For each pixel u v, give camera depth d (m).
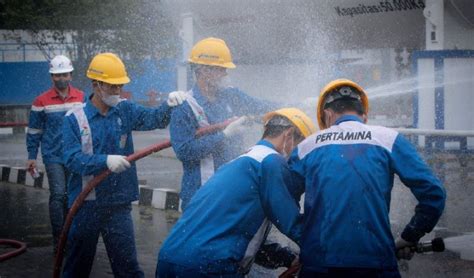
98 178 5.72
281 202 4.23
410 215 8.84
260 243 4.37
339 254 3.99
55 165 8.28
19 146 20.50
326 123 4.32
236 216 4.27
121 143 6.07
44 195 12.34
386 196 4.05
